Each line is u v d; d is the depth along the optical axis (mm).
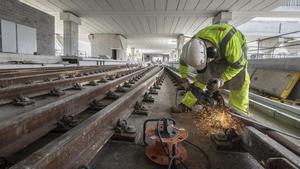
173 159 1189
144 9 11633
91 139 1269
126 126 1632
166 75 9633
